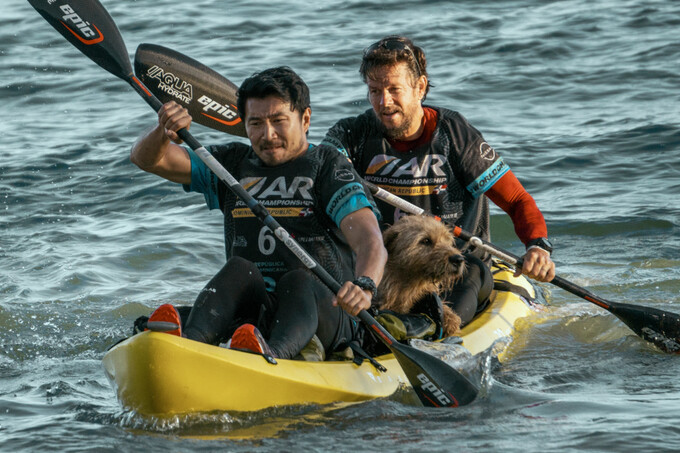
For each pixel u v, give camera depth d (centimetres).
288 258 1588
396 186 2091
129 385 1340
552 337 1997
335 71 4875
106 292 2386
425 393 1520
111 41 1828
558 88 4572
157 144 1569
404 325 1722
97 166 3647
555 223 2931
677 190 3197
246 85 1576
